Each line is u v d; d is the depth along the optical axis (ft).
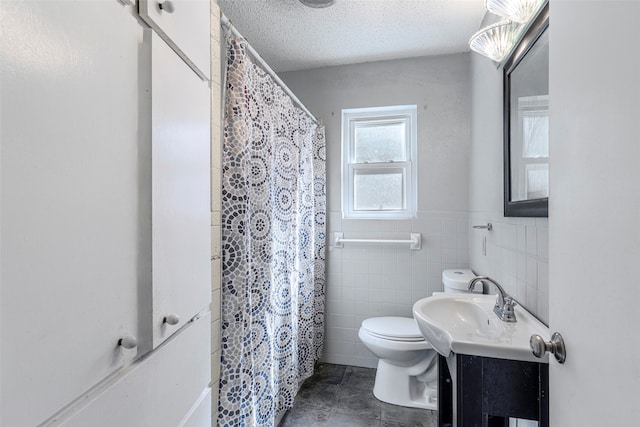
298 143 6.25
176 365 2.26
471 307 4.56
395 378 6.31
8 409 1.11
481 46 4.48
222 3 5.48
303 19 5.95
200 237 2.66
